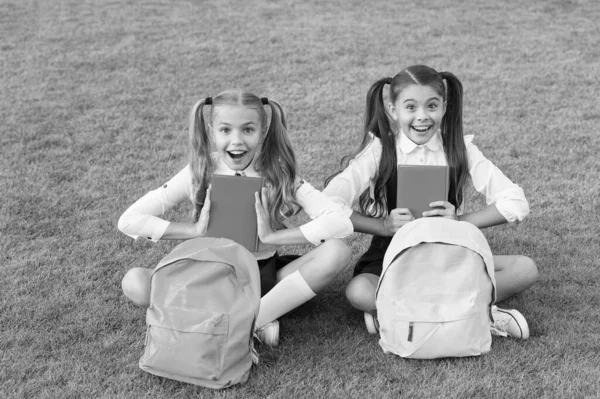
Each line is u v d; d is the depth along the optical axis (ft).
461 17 35.99
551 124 21.63
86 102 24.11
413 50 30.30
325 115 22.75
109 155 19.63
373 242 12.62
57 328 11.59
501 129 21.26
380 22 35.27
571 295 12.60
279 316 11.35
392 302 10.63
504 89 24.99
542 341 11.13
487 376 10.18
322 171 18.47
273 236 11.29
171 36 32.96
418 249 10.54
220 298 10.05
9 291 12.73
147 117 22.77
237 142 11.27
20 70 27.84
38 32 33.65
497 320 11.28
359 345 11.23
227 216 11.27
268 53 30.12
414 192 11.73
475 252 10.48
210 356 9.95
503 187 12.21
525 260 11.82
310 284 11.19
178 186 11.96
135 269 11.32
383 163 12.42
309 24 35.04
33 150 19.89
